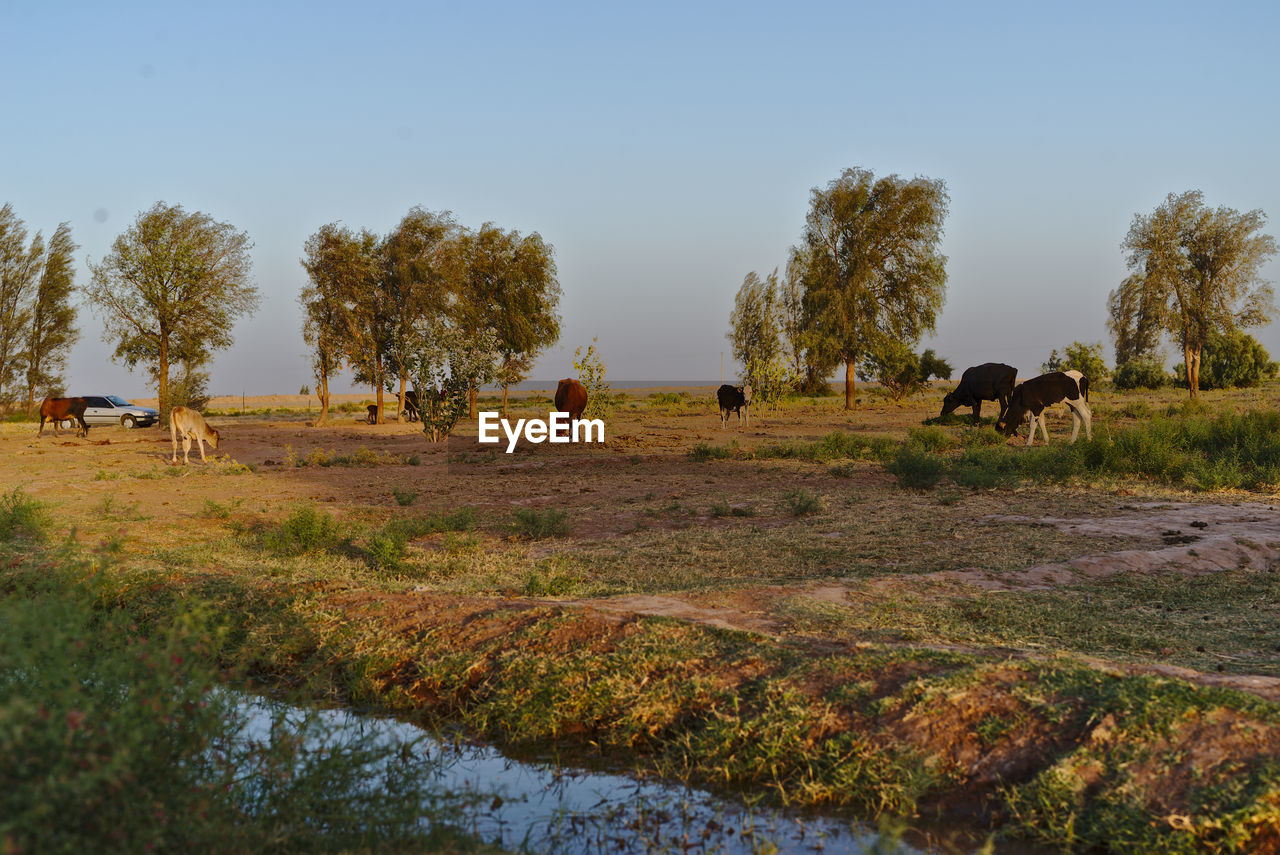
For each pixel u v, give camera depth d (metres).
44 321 49.75
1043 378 22.03
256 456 25.47
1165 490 14.06
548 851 3.95
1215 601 7.32
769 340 54.09
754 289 55.66
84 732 3.08
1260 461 16.05
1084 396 21.94
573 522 12.34
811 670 5.14
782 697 4.93
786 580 8.20
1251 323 47.28
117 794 3.08
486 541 11.02
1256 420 19.66
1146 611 6.95
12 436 35.16
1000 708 4.52
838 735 4.61
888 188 48.97
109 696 3.63
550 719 5.22
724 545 10.12
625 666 5.51
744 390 35.22
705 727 4.90
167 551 9.68
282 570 8.57
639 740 5.07
